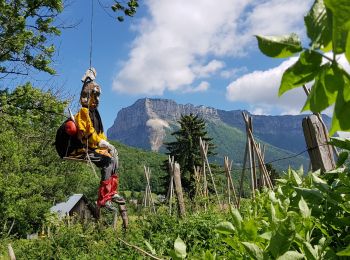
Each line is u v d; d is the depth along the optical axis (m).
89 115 6.79
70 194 34.75
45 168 27.64
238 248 1.04
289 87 0.52
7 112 13.49
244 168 8.24
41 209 26.56
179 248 0.99
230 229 1.04
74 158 6.75
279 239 0.84
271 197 1.31
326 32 0.48
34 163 26.28
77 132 6.63
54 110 14.05
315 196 1.26
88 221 13.12
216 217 8.26
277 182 1.63
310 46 0.49
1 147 21.20
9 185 22.44
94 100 6.73
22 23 12.59
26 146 25.67
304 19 0.49
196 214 9.43
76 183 34.00
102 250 9.23
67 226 13.98
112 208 7.13
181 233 7.36
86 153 6.73
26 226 27.38
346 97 0.49
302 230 1.08
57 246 11.62
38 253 11.99
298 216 1.12
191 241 6.90
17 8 12.91
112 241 9.16
